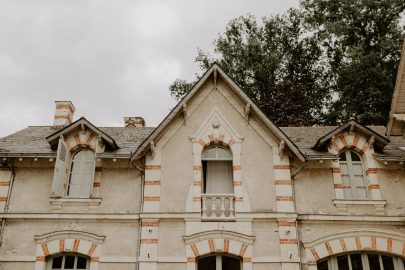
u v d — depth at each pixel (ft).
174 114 40.70
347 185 40.73
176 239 37.14
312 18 96.17
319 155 39.42
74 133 41.73
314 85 94.27
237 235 36.96
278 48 97.19
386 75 80.69
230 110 42.93
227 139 41.32
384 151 42.65
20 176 40.47
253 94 93.40
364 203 38.91
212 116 42.39
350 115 82.17
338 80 89.61
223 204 38.45
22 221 38.34
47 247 37.19
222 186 40.52
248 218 37.70
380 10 86.94
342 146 41.57
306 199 39.29
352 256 37.63
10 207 38.93
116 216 38.19
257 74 93.15
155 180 39.42
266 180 39.50
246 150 40.91
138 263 36.27
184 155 40.75
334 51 93.71
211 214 38.14
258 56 93.76
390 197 39.45
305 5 97.14
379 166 40.78
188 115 42.60
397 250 37.14
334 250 37.09
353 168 41.52
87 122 41.27
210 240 36.94
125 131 51.93
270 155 40.65
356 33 89.25
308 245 37.06
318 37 93.71
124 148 42.80
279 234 37.14
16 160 40.75
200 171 39.93
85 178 40.83
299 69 96.07
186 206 38.32
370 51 85.46
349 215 38.22
